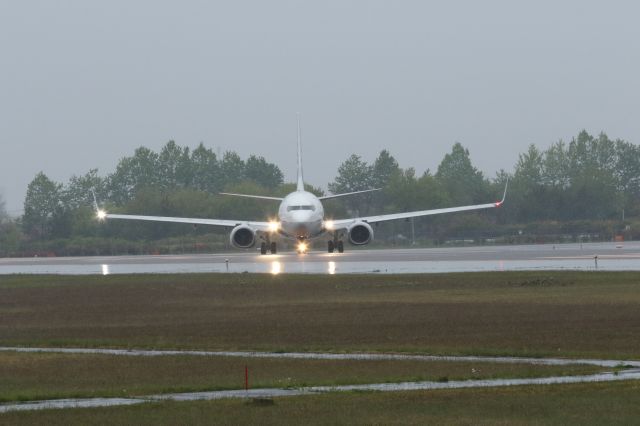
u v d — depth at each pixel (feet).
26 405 328.49
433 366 395.96
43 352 459.73
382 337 486.38
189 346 471.62
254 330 525.75
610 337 467.52
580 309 577.43
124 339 501.56
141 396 342.64
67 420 299.99
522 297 655.35
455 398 324.80
